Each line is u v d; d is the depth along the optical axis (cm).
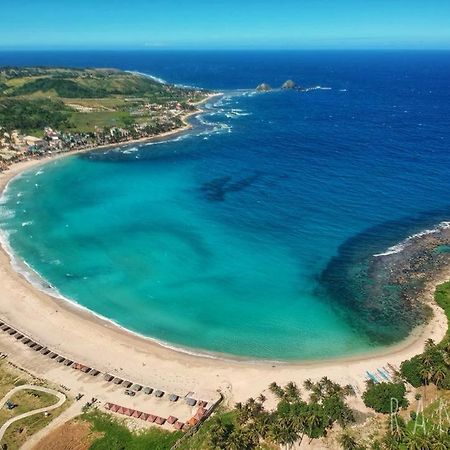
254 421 7175
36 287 11106
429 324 9762
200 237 13575
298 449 6862
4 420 7294
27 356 8794
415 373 8000
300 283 11281
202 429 7150
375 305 10438
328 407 7231
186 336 9525
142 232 13950
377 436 7038
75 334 9506
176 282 11350
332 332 9638
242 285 11212
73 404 7644
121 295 10850
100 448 6844
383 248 12781
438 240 13100
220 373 8512
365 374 8431
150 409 7600
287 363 8781
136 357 8894
